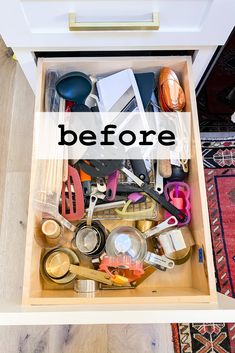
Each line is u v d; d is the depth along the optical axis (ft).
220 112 3.79
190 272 2.82
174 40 2.62
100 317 2.02
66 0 2.23
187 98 2.87
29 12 2.32
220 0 2.19
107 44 2.67
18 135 3.95
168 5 2.29
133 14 2.37
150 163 2.90
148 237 2.84
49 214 2.69
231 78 3.28
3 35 2.53
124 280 2.55
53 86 2.93
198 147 2.67
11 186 3.75
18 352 3.31
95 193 2.81
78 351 3.33
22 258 3.52
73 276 2.70
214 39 2.60
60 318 2.02
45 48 2.72
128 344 3.34
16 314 2.04
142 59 2.85
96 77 3.06
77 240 2.72
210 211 3.65
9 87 4.13
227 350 3.27
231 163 3.82
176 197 2.87
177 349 3.30
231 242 3.55
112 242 2.69
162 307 2.15
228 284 3.42
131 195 2.81
